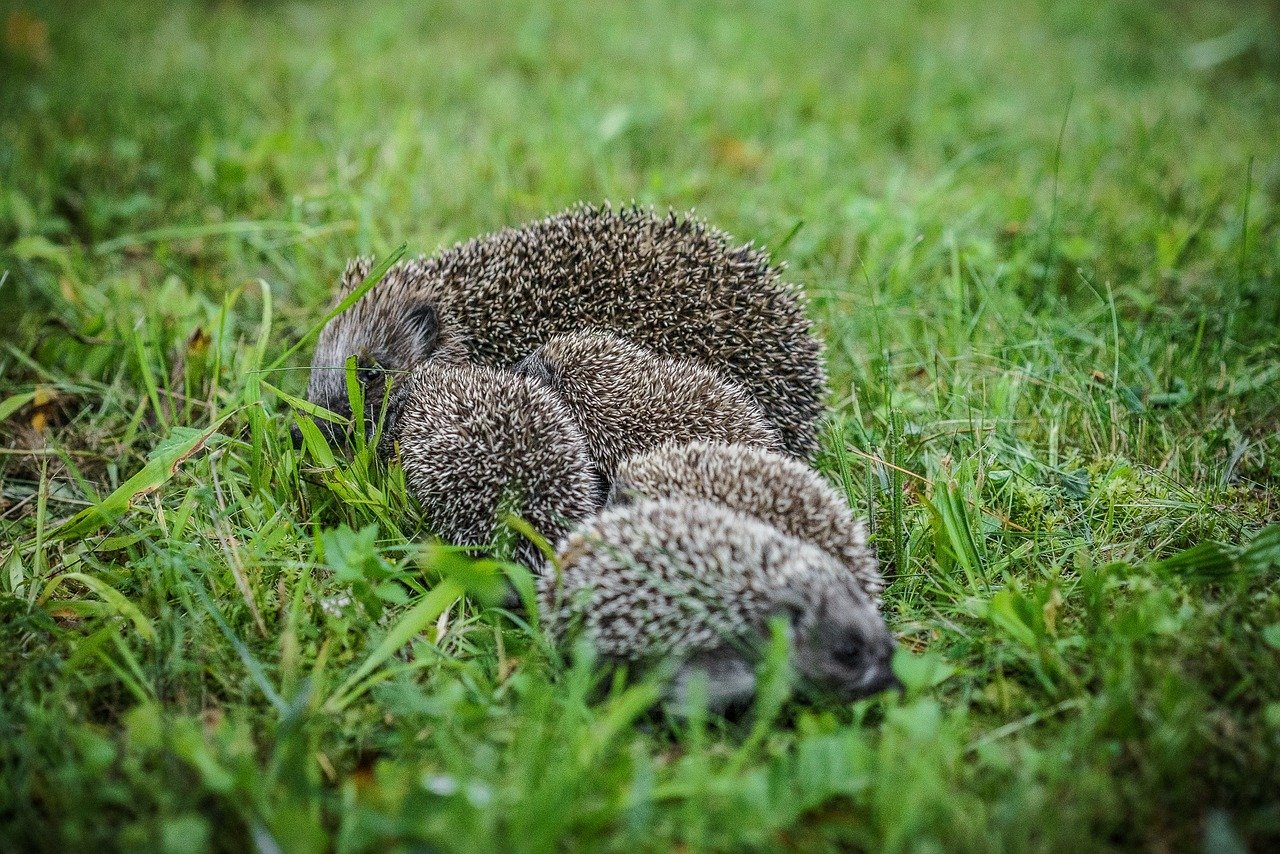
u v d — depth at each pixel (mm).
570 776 851
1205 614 919
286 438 994
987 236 1200
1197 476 1016
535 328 1056
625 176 1276
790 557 920
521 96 1444
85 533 967
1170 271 1172
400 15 1868
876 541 986
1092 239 1197
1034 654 912
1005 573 965
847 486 998
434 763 875
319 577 957
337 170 1206
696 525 923
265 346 1062
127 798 862
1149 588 924
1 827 860
